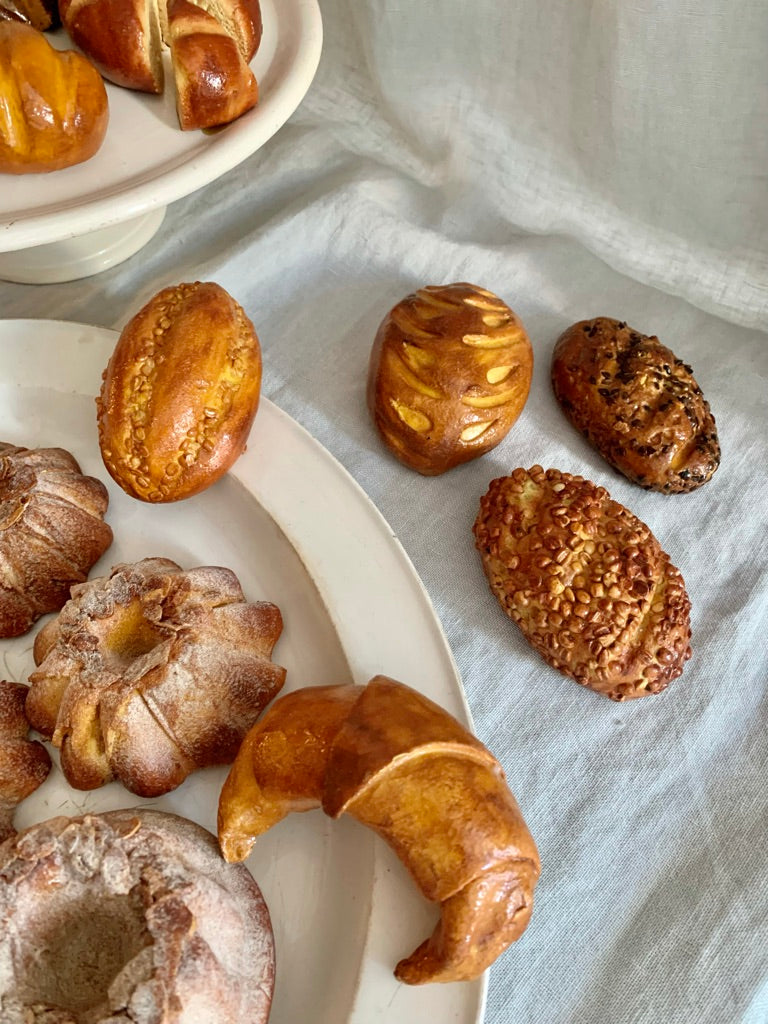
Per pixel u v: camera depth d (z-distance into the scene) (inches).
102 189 7.8
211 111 8.0
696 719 7.8
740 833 7.3
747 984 6.7
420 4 10.3
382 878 6.3
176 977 5.4
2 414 8.9
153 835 6.1
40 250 9.9
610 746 7.7
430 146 11.8
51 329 9.0
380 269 10.7
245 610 7.5
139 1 7.9
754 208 10.1
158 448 7.3
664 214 10.8
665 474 8.7
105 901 5.9
